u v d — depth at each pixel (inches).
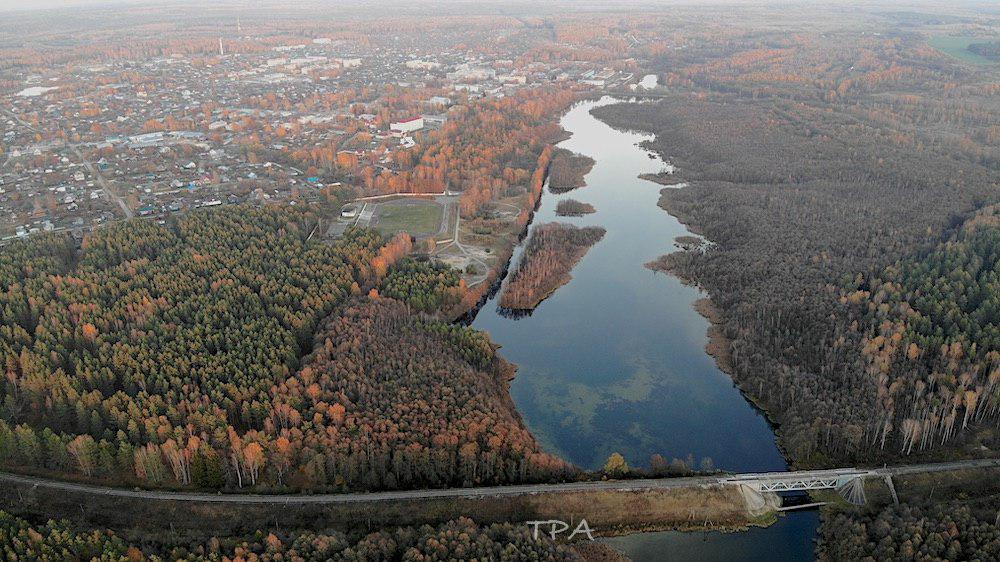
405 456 7209.6
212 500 6958.7
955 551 6146.7
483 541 6289.4
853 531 6761.8
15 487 7052.2
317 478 7229.3
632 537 6988.2
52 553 5910.4
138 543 6486.2
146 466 7081.7
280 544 6161.4
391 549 6274.6
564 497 7190.0
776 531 7062.0
